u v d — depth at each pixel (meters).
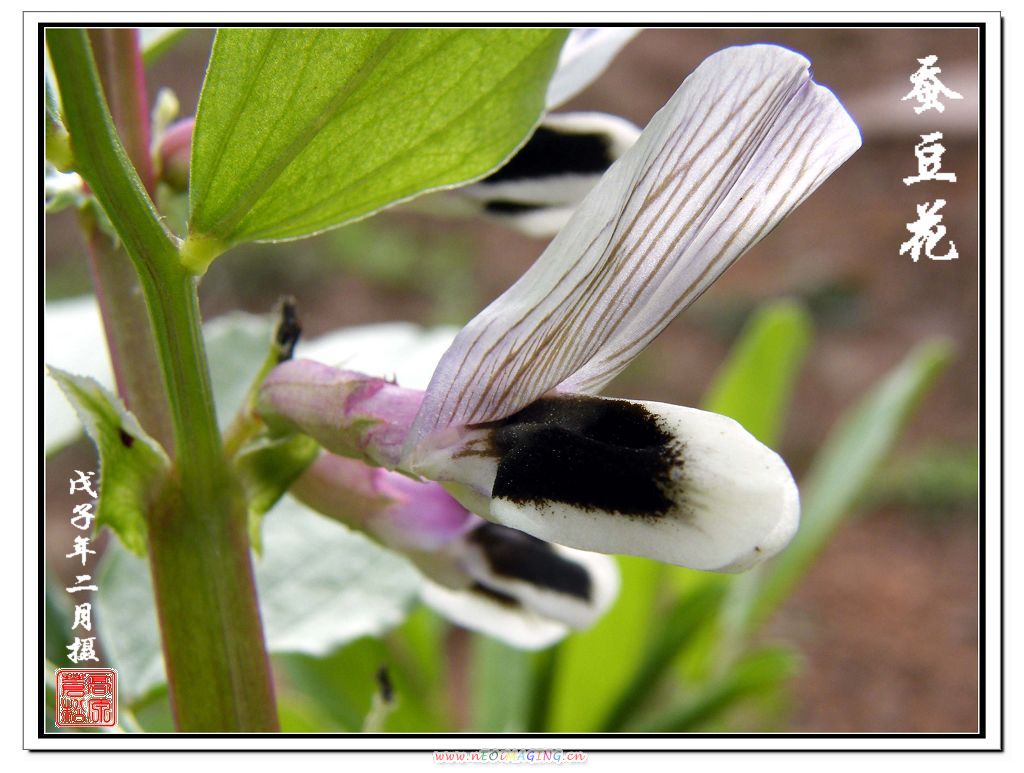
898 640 0.24
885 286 0.39
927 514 0.29
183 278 0.05
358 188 0.06
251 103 0.05
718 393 0.15
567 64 0.07
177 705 0.06
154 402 0.07
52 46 0.05
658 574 0.13
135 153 0.07
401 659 0.13
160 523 0.06
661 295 0.05
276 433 0.06
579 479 0.05
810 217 0.43
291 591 0.09
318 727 0.12
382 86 0.05
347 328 0.36
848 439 0.15
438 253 0.40
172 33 0.08
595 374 0.05
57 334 0.11
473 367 0.05
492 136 0.06
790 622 0.25
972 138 0.43
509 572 0.07
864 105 0.45
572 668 0.13
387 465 0.05
